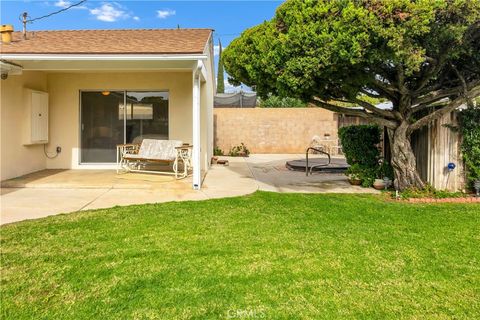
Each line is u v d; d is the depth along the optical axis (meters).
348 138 9.73
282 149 19.33
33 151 10.70
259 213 6.36
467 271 3.98
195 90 8.55
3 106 9.00
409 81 8.10
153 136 11.70
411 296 3.43
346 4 6.20
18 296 3.32
